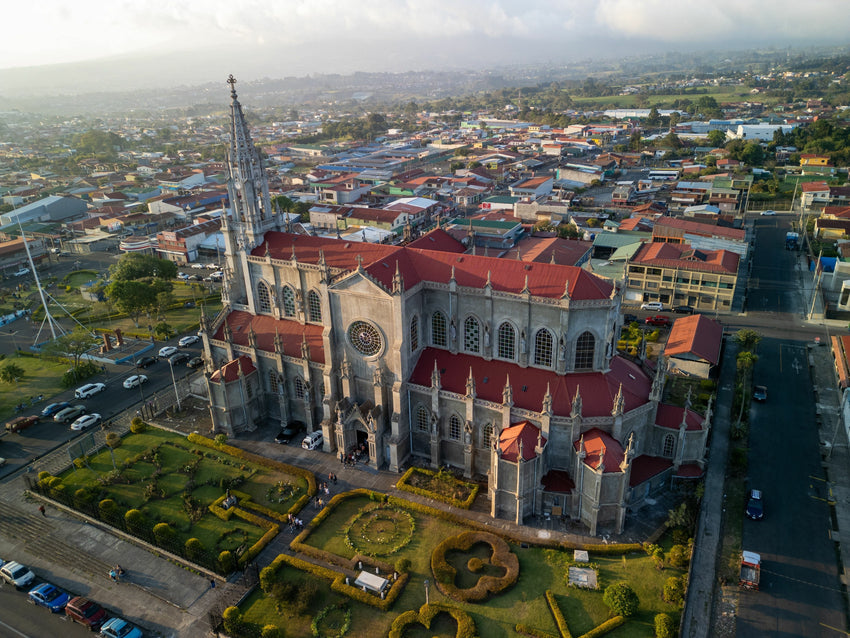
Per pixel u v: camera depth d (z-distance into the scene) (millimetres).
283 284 110562
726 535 81000
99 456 103750
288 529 85438
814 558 76625
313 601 73500
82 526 88375
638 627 68000
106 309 175000
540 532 82812
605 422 85500
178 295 185000
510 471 82625
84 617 70875
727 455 97750
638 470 88312
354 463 99375
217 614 71625
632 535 81812
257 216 112062
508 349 94562
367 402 100250
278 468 98188
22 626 71625
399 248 103688
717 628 67438
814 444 99750
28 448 107438
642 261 163625
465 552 79938
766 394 113500
